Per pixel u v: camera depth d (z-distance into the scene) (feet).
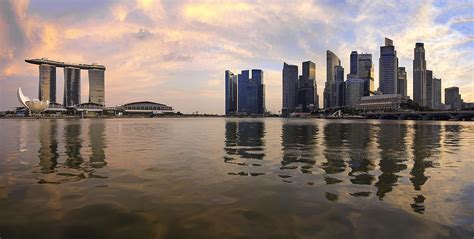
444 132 210.59
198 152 89.25
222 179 51.75
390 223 31.50
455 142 126.21
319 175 55.26
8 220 32.40
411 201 38.93
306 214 34.17
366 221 32.04
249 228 30.35
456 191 43.91
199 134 181.27
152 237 28.35
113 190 44.29
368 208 36.17
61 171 58.95
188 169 61.05
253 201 38.96
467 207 36.52
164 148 100.07
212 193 42.73
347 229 30.01
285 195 41.73
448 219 32.63
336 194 42.27
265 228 30.32
